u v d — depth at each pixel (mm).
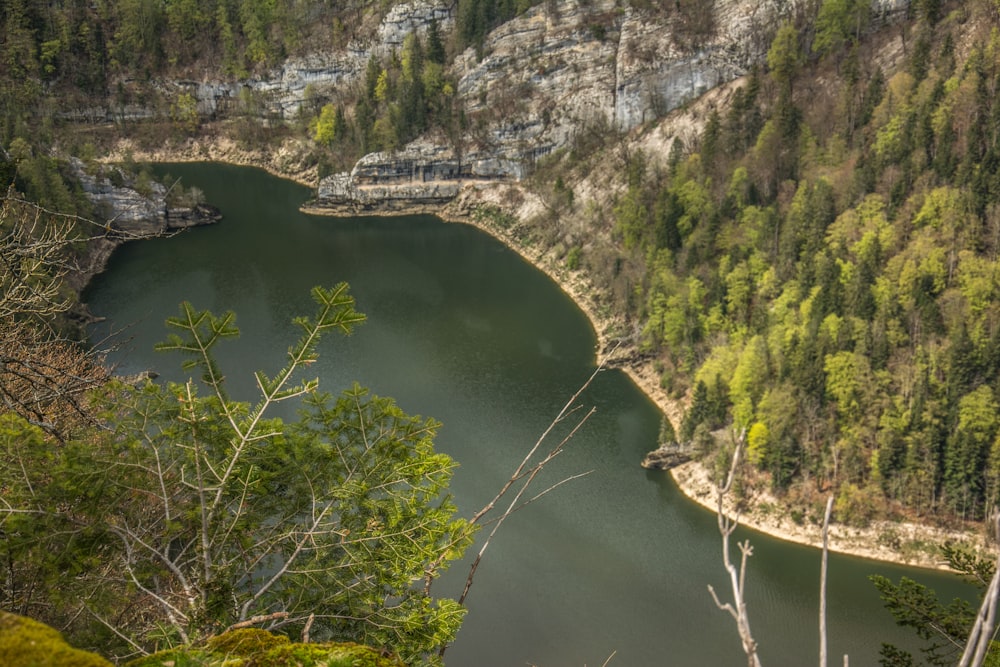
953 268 116250
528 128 196375
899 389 105062
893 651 22609
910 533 94250
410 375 118125
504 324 136750
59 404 26016
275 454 17031
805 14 175000
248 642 12570
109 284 139500
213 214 175375
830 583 86562
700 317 126000
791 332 114812
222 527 16688
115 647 15938
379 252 167625
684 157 168750
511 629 75125
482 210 189125
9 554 15445
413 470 18047
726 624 78312
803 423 103375
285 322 128750
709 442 102938
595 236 161000
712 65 181375
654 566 85188
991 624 8211
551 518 90438
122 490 16281
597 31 198000
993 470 93250
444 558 17078
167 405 17000
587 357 127812
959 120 134250
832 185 136500
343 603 16734
